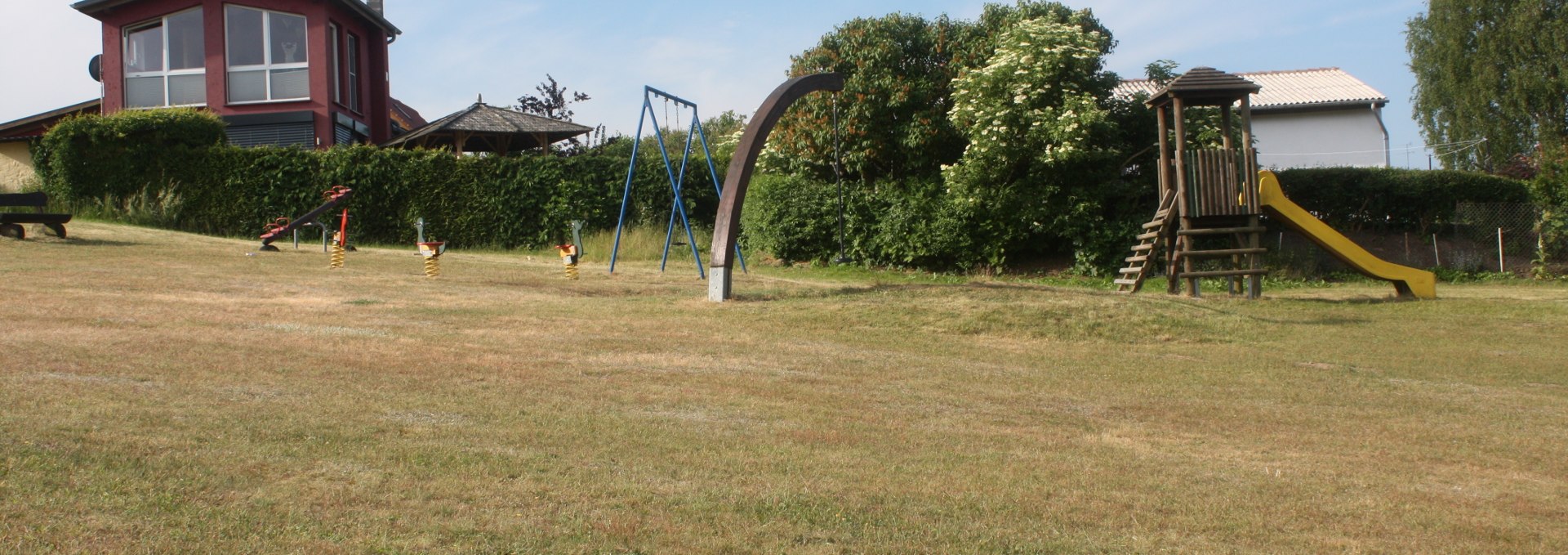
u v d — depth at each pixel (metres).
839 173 24.97
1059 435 6.71
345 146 25.89
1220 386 9.02
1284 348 11.73
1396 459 6.42
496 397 6.91
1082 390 8.50
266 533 3.98
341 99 28.53
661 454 5.61
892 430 6.58
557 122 30.64
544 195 26.28
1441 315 15.17
